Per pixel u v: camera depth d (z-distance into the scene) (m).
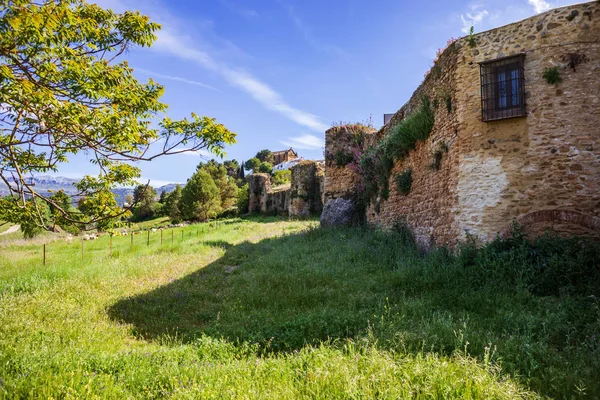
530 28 7.48
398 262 8.22
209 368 3.50
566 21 7.18
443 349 3.72
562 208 6.97
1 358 3.69
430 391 2.79
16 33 3.15
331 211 17.77
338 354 3.62
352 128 18.73
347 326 4.62
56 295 6.77
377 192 15.18
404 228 11.80
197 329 5.16
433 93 9.88
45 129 3.80
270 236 17.34
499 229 7.47
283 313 5.62
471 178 7.90
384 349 3.69
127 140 4.50
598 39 6.97
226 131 4.69
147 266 9.97
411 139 11.34
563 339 4.01
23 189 4.05
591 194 6.80
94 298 6.71
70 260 11.73
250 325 5.14
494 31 7.89
